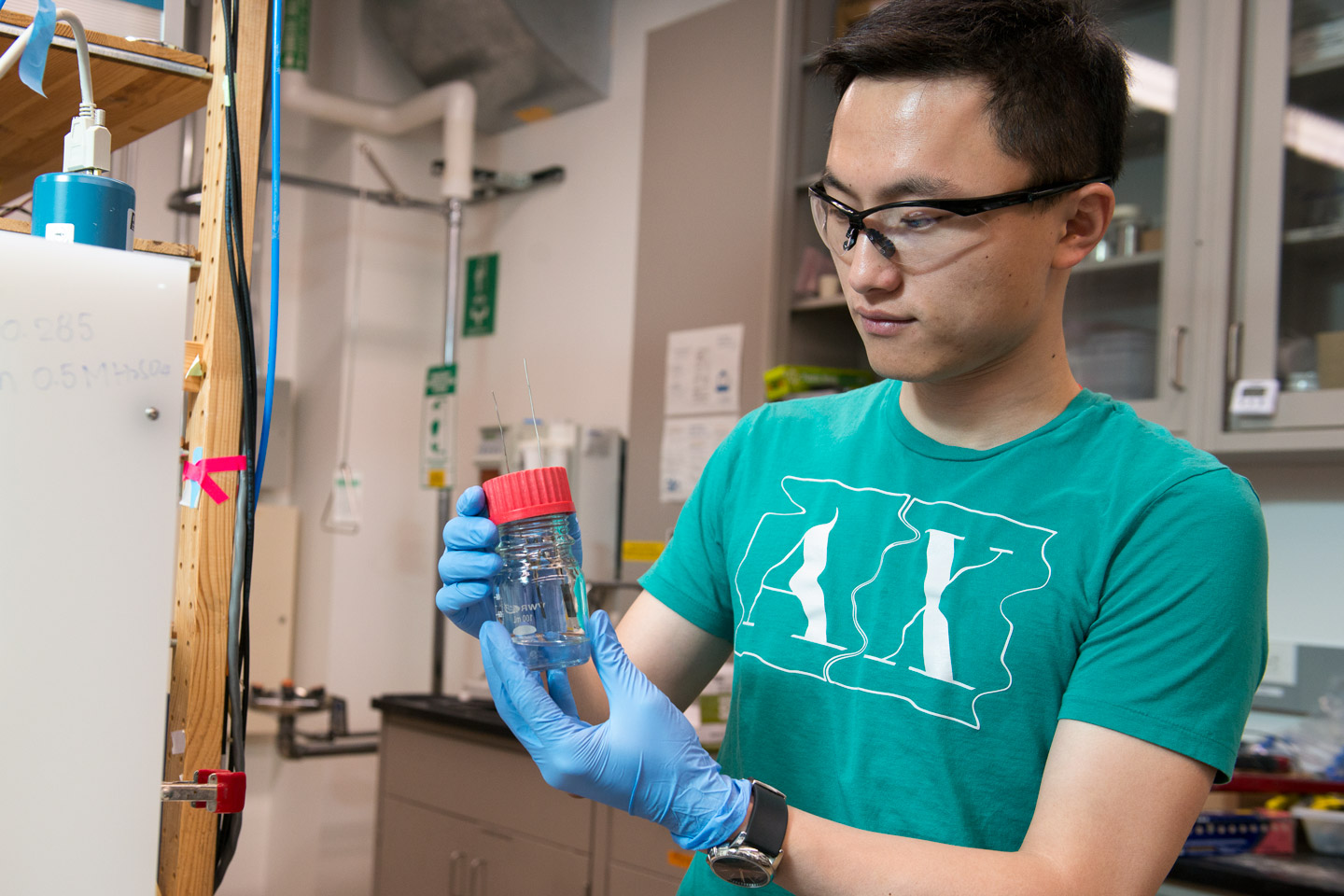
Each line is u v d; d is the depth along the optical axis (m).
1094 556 0.79
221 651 0.87
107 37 0.84
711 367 2.87
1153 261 2.02
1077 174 0.75
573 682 0.91
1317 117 1.88
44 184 0.73
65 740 0.59
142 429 0.62
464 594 0.79
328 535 3.67
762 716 0.90
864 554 0.88
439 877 2.63
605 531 3.25
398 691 3.78
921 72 0.73
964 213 0.72
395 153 3.85
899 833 0.81
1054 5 0.74
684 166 3.01
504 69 3.50
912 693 0.82
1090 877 0.68
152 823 0.61
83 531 0.60
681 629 1.01
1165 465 0.79
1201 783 0.71
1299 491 2.12
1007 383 0.85
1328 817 1.63
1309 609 2.09
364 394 3.75
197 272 0.96
